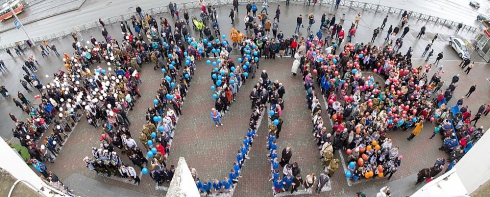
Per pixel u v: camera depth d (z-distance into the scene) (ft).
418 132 80.23
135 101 95.04
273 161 69.62
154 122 84.07
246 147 76.13
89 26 132.05
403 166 77.36
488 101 98.94
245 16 127.54
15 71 114.01
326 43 113.91
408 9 143.13
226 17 127.54
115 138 78.28
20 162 39.45
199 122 87.71
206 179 74.23
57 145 83.56
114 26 129.49
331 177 74.18
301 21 114.73
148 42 117.70
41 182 38.88
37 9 159.53
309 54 100.07
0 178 28.25
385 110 83.61
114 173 75.00
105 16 141.38
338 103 82.53
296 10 131.44
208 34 109.81
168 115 82.94
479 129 80.02
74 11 151.23
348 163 75.00
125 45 106.83
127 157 80.64
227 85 91.15
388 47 101.76
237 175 70.79
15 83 109.09
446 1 153.99
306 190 71.67
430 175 70.33
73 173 77.56
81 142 85.20
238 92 95.96
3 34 146.20
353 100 85.81
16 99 101.91
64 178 76.48
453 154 75.61
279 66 105.81
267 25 113.80
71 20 144.77
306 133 84.17
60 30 138.82
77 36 122.31
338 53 111.04
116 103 84.79
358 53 102.83
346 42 116.37
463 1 156.25
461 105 96.68
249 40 102.42
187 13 122.01
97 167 73.77
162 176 70.90
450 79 105.91
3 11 152.76
